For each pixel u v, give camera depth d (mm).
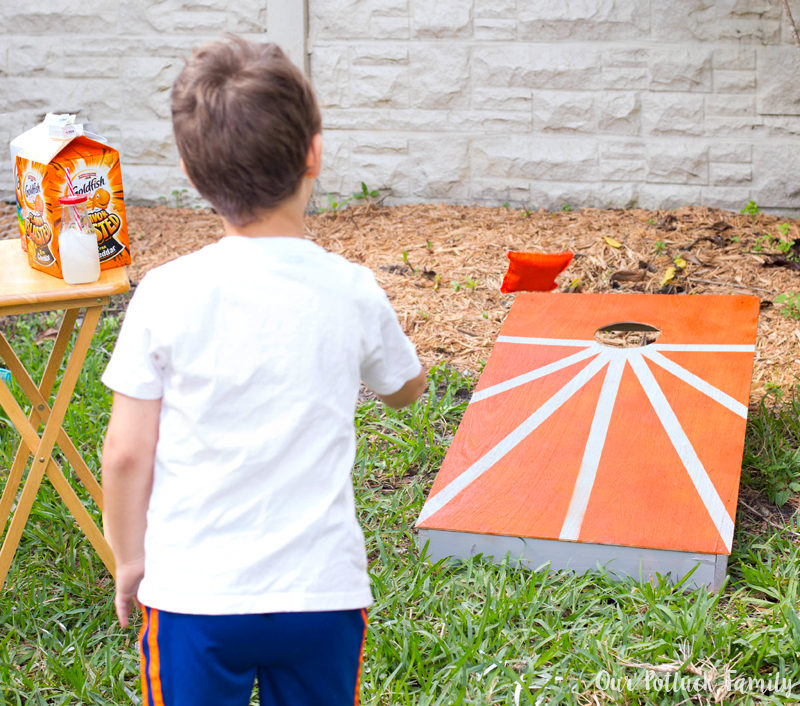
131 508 1728
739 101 6012
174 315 1661
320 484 1680
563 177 6391
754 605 2840
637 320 3969
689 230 5871
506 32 6223
